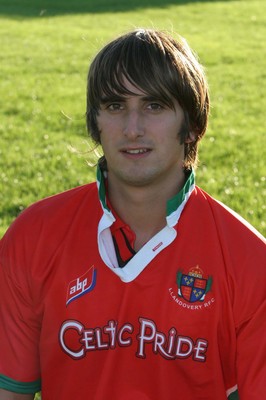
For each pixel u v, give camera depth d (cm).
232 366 310
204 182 952
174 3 3256
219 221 311
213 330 299
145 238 310
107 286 303
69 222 317
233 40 2348
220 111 1431
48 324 312
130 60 291
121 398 303
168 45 298
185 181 313
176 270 301
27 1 3294
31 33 2452
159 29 320
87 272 306
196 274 300
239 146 1177
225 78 1755
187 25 2677
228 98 1555
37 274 312
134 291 300
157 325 299
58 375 314
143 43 295
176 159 304
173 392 304
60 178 959
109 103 296
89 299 304
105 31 2523
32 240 316
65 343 308
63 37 2375
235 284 298
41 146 1151
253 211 830
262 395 301
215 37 2408
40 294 313
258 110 1462
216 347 301
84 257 309
